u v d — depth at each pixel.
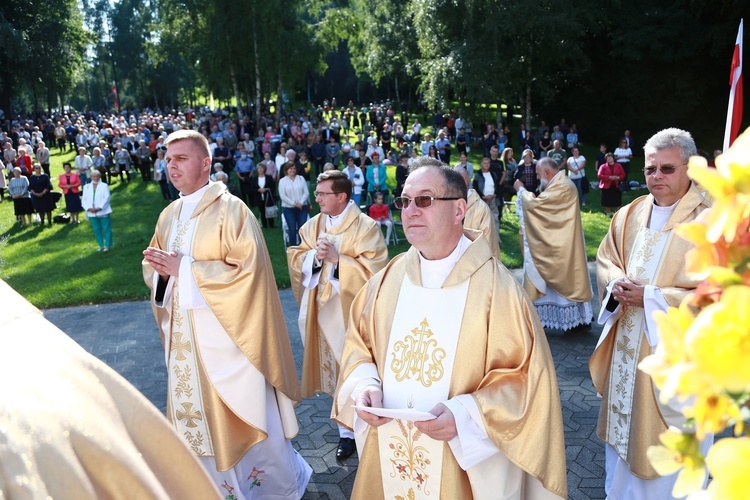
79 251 14.25
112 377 1.25
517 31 27.59
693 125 31.30
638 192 19.84
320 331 5.27
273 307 4.20
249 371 4.02
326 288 5.07
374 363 3.08
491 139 25.97
